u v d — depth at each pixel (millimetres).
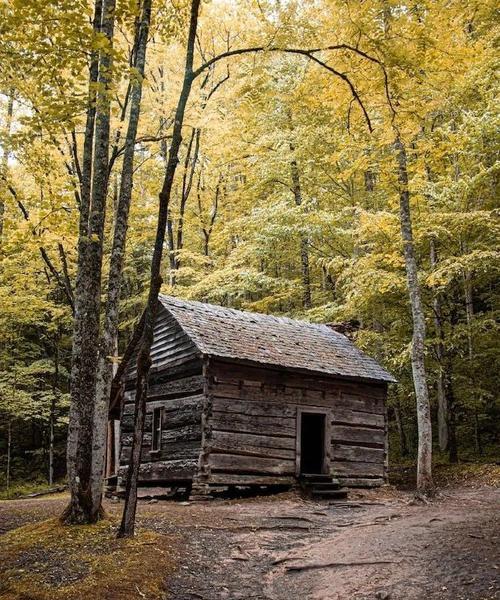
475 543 7707
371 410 17234
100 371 9406
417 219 17484
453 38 9688
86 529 8562
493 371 20250
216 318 16328
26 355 28297
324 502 14078
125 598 6156
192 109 18906
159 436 15430
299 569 7680
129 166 9883
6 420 28906
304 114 22344
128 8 6973
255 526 10164
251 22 19922
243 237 27500
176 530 9383
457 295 20828
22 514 11148
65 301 27188
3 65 7762
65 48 6758
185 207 28531
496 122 16672
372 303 20031
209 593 6754
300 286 23141
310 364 15875
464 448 21453
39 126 7566
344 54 8703
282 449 15117
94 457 9172
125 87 17016
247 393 14812
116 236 9727
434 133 14281
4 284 20750
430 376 19344
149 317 8195
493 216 18312
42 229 11461
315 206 23469
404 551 7797
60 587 6344
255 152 24141
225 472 14031
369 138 12172
